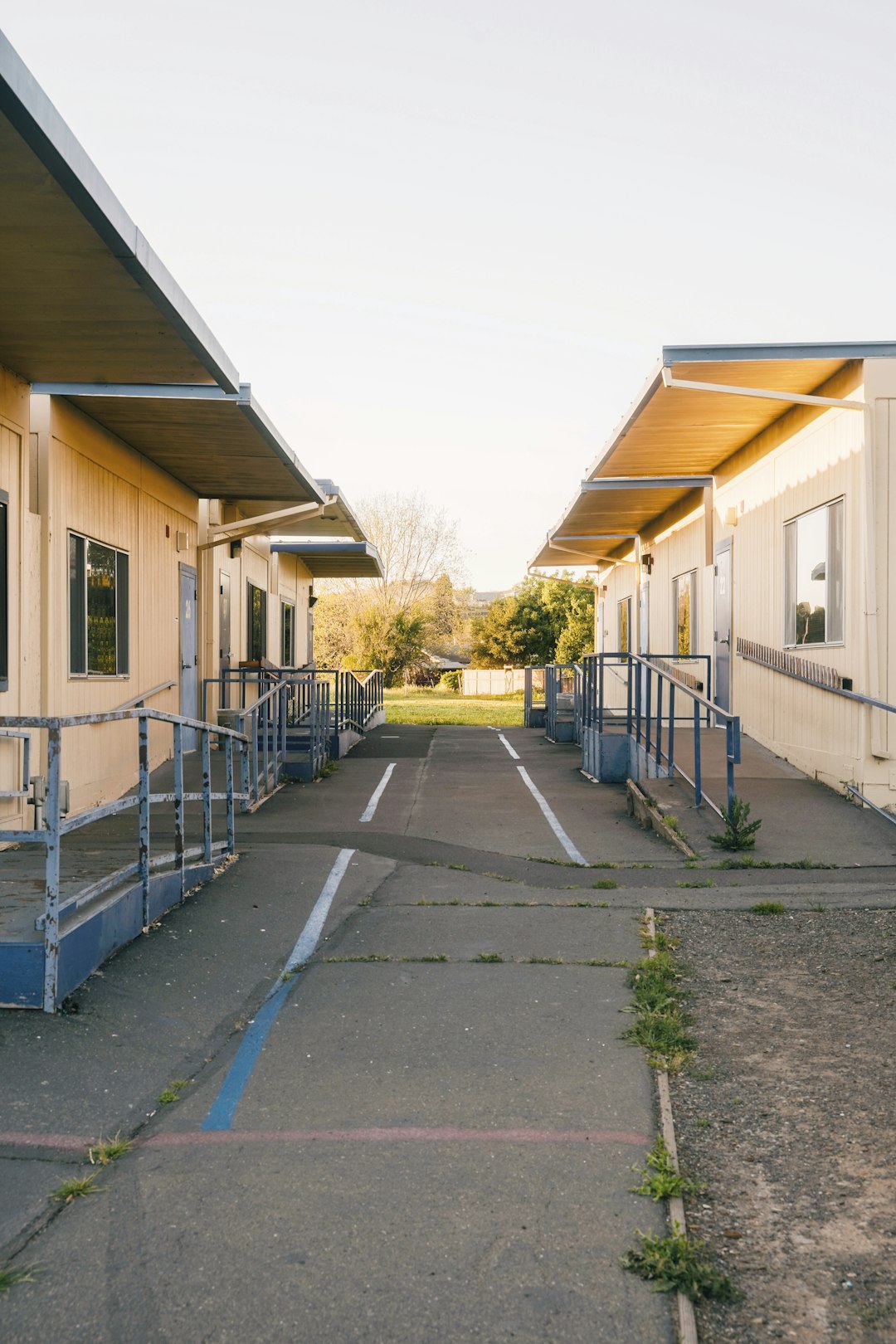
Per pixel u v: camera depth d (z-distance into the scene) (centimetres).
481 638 6119
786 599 1346
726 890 819
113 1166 400
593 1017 554
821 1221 366
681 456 1588
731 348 1106
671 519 2012
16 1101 446
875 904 773
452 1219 364
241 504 1908
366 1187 385
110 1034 516
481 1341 303
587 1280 329
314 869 867
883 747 1104
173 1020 545
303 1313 314
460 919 735
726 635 1614
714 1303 322
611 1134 426
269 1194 380
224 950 653
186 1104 455
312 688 1483
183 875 756
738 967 640
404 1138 423
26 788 923
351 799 1298
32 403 1034
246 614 2044
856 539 1121
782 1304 321
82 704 1132
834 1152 414
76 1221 362
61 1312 314
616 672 2573
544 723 2519
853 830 1010
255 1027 541
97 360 911
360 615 5462
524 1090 467
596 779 1477
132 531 1310
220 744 1709
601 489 1755
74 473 1105
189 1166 401
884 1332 308
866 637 1098
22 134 534
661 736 1382
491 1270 334
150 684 1388
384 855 953
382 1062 498
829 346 1098
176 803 749
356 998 583
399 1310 316
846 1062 500
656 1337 304
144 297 765
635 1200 376
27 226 647
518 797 1312
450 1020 550
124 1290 325
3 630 905
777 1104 457
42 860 779
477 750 1916
